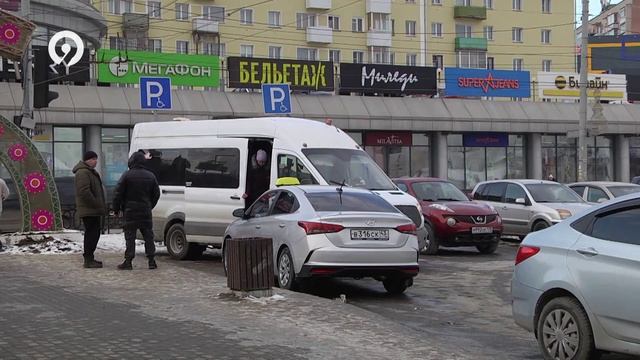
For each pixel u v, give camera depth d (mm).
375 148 35562
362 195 10312
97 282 10234
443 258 14898
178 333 6910
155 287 9789
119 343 6461
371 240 9453
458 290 10680
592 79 39000
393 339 6793
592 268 5746
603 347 5645
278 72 33281
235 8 57781
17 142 14906
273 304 8438
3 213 22938
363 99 34625
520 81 38188
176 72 31734
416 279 11828
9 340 6543
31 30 15234
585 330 5750
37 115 27422
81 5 29922
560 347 5984
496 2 66000
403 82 35688
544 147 39188
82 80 29125
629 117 39312
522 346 7062
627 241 5660
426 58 63219
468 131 36562
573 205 16797
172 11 55875
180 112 30422
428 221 15281
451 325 8148
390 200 12086
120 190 11594
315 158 12547
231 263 8914
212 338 6707
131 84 31156
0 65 27375
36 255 13531
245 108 31891
